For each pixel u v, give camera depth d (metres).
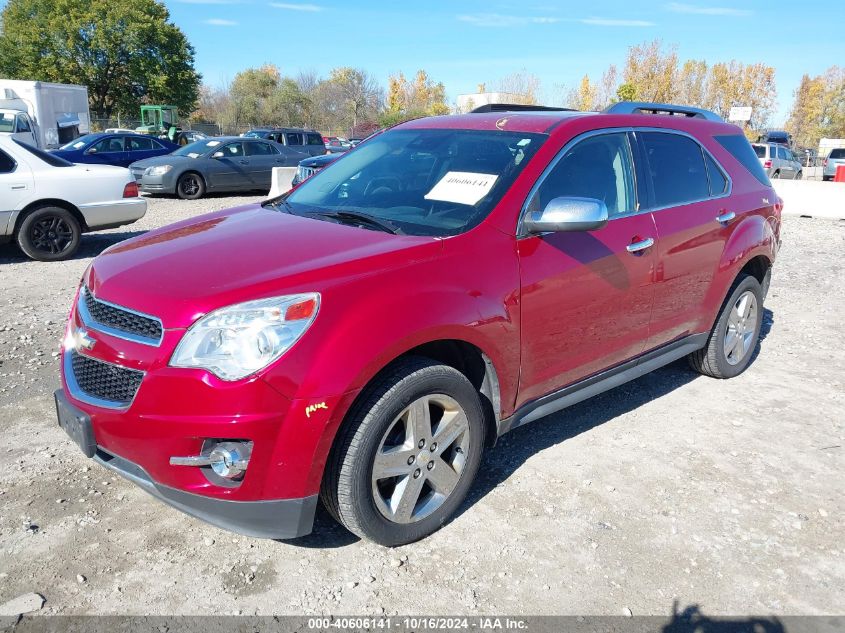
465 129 3.92
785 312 6.90
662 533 3.15
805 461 3.85
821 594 2.79
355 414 2.68
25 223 8.41
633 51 60.84
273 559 2.89
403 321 2.71
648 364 4.18
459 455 3.11
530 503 3.35
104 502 3.26
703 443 4.02
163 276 2.80
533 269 3.24
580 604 2.69
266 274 2.70
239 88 70.12
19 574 2.75
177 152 17.22
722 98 69.94
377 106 73.38
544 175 3.41
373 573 2.82
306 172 13.99
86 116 26.02
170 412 2.51
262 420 2.48
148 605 2.61
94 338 2.79
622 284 3.70
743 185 4.76
